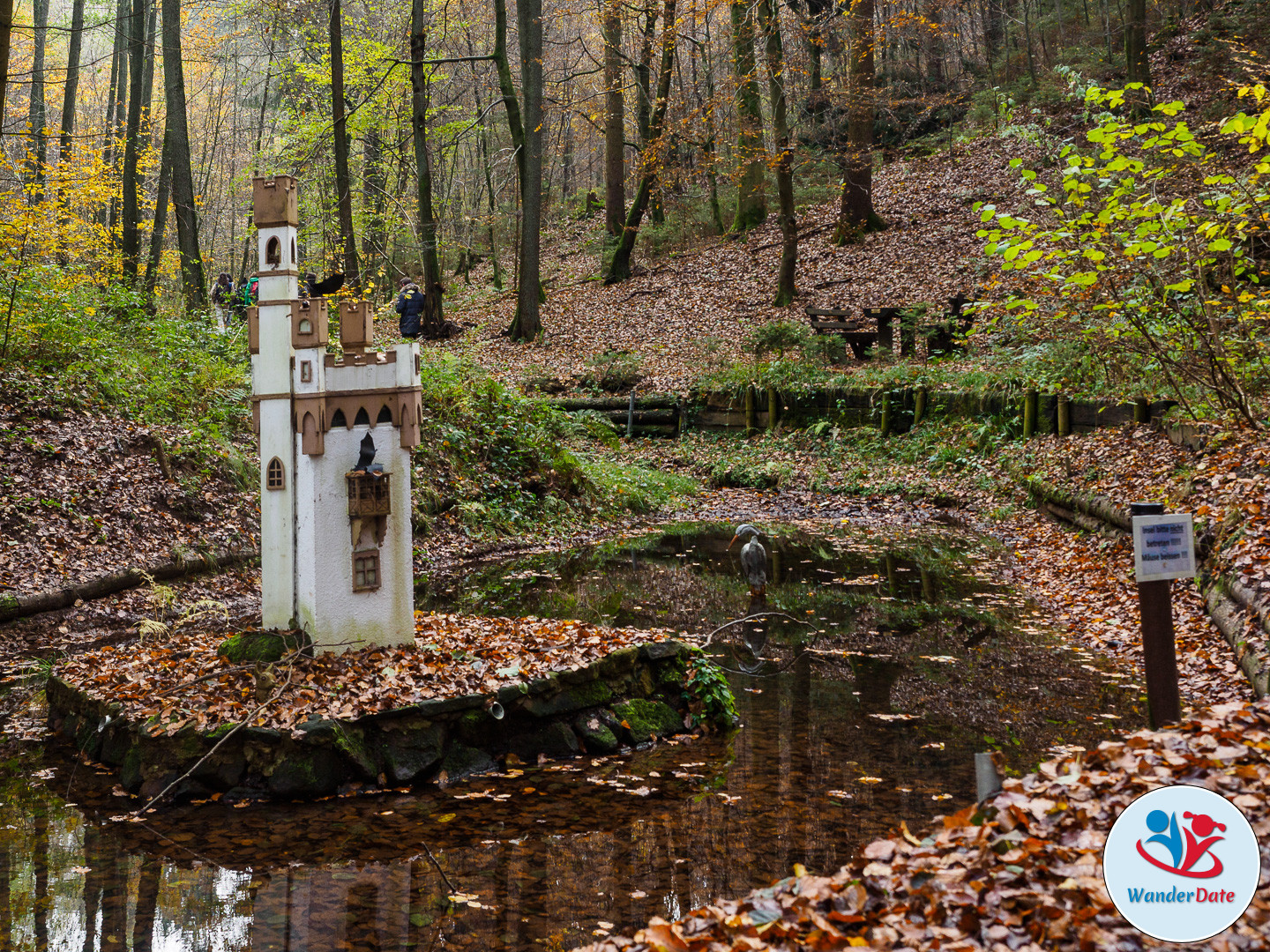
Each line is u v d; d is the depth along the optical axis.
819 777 5.43
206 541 11.04
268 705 5.63
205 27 30.70
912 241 25.98
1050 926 2.68
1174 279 9.77
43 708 7.05
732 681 7.52
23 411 10.96
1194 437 10.64
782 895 3.20
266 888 4.30
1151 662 4.30
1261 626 6.12
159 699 5.86
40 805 5.32
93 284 15.56
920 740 5.96
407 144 29.91
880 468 18.89
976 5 34.62
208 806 5.31
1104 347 13.84
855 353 22.81
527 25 25.14
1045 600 9.98
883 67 33.34
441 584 11.57
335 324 16.89
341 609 6.25
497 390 17.12
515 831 4.89
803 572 12.03
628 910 4.00
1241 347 9.90
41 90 23.02
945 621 9.23
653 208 33.50
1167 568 4.29
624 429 22.50
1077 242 8.58
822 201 31.25
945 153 30.25
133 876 4.43
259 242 6.23
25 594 8.90
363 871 4.47
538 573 12.34
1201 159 8.04
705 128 29.52
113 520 10.38
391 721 5.65
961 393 18.91
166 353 13.80
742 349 23.55
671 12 27.67
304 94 28.20
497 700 5.93
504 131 37.44
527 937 3.79
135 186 20.03
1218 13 25.34
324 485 6.20
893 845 3.42
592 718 6.27
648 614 9.80
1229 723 3.82
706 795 5.30
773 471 19.75
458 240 36.94
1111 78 27.05
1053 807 3.31
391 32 30.11
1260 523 7.41
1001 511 15.36
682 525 16.69
